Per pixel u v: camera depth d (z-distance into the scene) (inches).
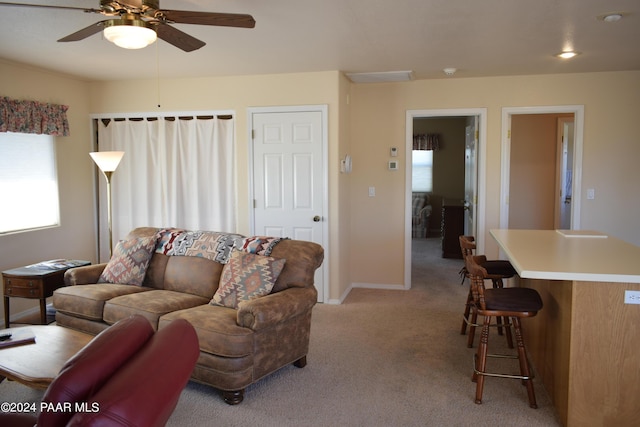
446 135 411.8
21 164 192.2
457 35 148.5
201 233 164.9
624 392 103.1
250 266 137.6
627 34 147.6
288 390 126.6
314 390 126.6
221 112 216.2
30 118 189.8
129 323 71.6
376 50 166.7
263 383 130.7
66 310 149.8
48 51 167.5
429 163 417.4
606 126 208.8
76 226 220.2
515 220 284.8
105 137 229.6
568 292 106.4
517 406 117.7
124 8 93.3
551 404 118.6
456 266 284.7
